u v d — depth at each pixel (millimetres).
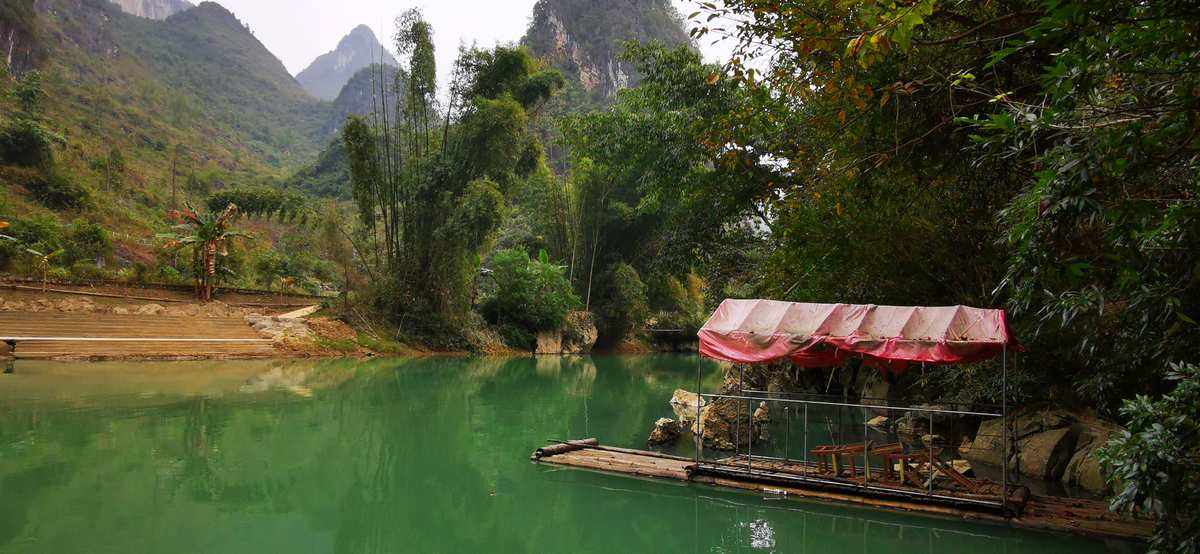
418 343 28875
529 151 30594
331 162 84875
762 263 14062
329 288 39281
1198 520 3572
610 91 89750
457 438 10703
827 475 7789
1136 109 3254
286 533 5922
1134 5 3133
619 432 11852
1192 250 3609
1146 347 5609
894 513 6730
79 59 99750
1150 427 3568
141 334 21781
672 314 42562
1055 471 8469
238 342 23109
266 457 8680
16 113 56438
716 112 11391
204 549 5383
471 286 33531
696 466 8133
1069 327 7168
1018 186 6582
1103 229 4137
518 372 23359
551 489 7680
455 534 6145
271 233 58031
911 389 12922
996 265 8352
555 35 95125
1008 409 9469
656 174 12836
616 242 38344
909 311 7098
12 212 33469
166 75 133125
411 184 28594
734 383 16328
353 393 15352
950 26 5453
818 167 8117
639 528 6332
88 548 5242
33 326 19750
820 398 14797
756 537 6078
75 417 10578
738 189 11023
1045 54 5078
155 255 36625
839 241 9578
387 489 7578
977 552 5664
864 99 5941
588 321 36969
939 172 6836
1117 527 6090
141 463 7996
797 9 5281
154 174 67375
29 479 7066
